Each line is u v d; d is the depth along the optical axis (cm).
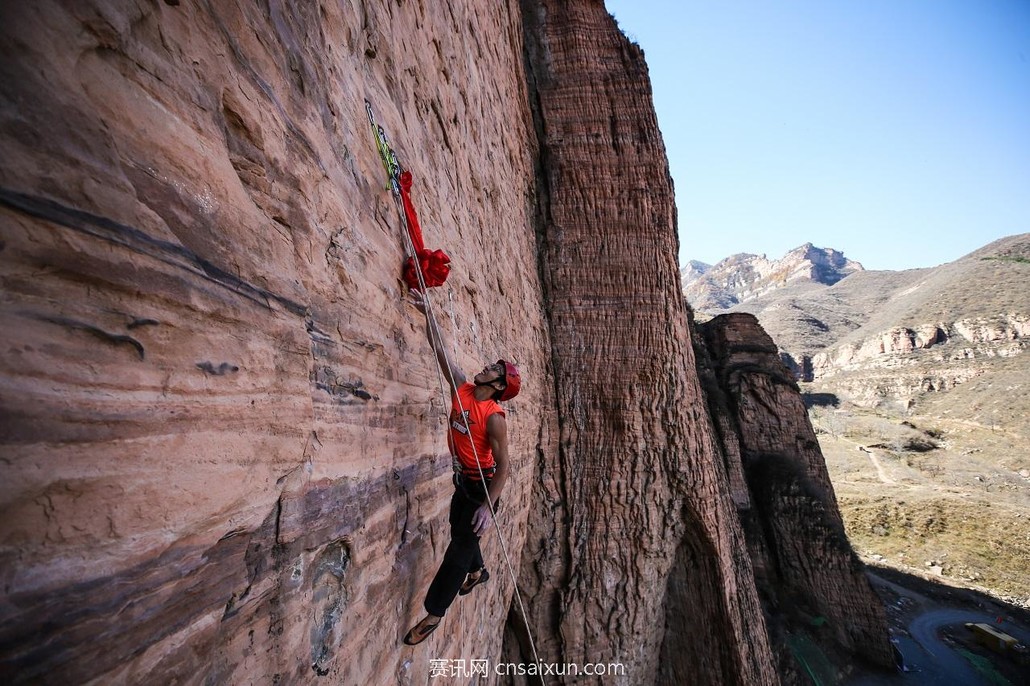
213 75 166
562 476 1416
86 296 115
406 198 355
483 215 800
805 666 2092
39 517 102
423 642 399
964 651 2889
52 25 110
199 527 146
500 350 841
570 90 1664
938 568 4097
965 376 8788
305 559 211
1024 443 6500
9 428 98
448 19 655
